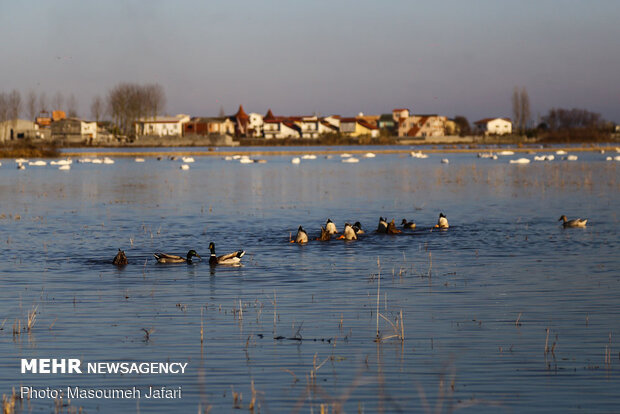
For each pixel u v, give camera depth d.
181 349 18.14
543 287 24.66
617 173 87.62
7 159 133.50
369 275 27.12
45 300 23.36
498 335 19.02
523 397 14.92
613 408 14.33
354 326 20.05
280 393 15.30
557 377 15.95
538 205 52.72
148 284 25.80
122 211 50.78
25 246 34.69
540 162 117.00
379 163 119.69
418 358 17.30
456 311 21.56
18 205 55.28
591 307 21.81
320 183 77.00
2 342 18.80
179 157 144.12
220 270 28.45
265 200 58.78
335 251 32.91
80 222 44.34
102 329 19.92
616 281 25.47
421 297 23.39
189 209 51.97
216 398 15.09
